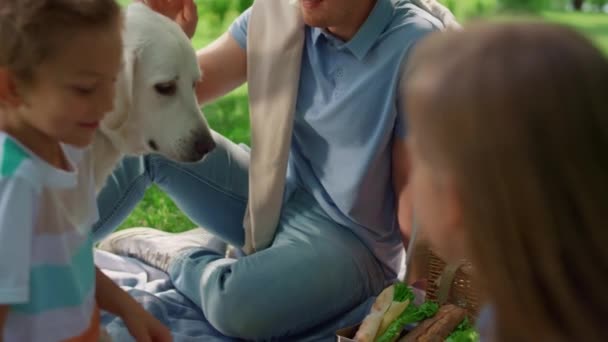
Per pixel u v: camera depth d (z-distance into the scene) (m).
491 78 0.86
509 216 0.89
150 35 2.17
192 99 2.26
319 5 2.23
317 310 2.39
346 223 2.46
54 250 1.54
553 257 0.90
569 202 0.88
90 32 1.44
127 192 2.49
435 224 1.00
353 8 2.24
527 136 0.86
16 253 1.42
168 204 3.48
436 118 0.89
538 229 0.89
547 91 0.85
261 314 2.32
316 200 2.54
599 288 0.92
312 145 2.49
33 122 1.51
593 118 0.86
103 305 1.84
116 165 2.36
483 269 0.94
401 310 2.18
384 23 2.29
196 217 2.68
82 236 1.66
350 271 2.40
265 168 2.45
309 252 2.39
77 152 1.64
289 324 2.37
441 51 0.91
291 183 2.63
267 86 2.43
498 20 0.93
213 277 2.40
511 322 0.98
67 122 1.50
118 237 2.87
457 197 0.94
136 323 1.83
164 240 2.79
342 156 2.40
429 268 2.35
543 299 0.93
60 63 1.44
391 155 2.38
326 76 2.38
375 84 2.29
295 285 2.34
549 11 8.03
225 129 4.53
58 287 1.55
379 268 2.53
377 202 2.42
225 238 2.72
